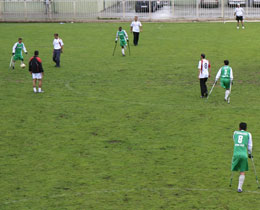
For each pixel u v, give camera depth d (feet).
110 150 55.11
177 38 142.00
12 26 175.94
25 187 45.52
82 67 103.35
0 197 43.45
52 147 56.24
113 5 207.10
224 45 127.75
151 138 59.06
